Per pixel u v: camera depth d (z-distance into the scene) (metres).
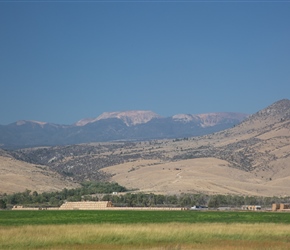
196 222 180.12
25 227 141.88
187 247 106.81
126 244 111.62
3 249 103.44
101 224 156.75
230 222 180.50
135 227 140.75
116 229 133.62
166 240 118.69
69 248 105.31
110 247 106.81
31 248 105.19
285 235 131.00
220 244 112.19
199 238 122.88
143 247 107.00
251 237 126.44
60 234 123.25
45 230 132.12
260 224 160.62
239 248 105.06
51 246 107.75
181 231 132.38
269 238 125.81
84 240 115.88
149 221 190.62
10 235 119.19
